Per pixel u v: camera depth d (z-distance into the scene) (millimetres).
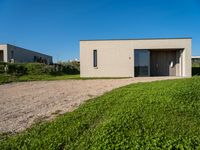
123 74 25359
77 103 9656
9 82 20391
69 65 48250
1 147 5844
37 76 29141
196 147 5227
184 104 7988
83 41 25719
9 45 40406
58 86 16469
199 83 11078
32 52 50344
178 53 26375
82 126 6684
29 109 9195
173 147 5207
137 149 5164
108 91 11977
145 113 7133
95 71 25609
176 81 12469
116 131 5977
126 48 25328
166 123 6449
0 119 8039
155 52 27094
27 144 5930
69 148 5633
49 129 6676
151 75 27062
